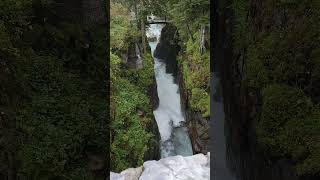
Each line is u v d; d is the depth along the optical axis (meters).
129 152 13.84
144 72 17.66
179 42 19.86
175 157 7.75
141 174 7.17
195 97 15.77
